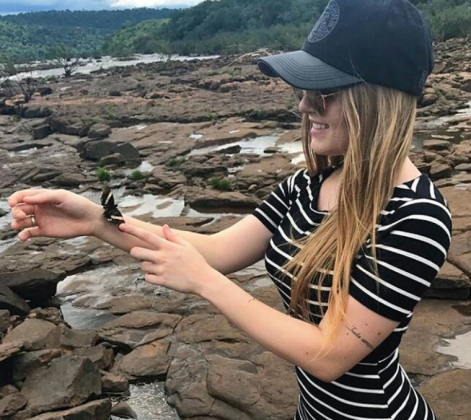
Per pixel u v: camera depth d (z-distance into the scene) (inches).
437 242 29.9
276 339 31.3
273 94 525.3
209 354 97.7
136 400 88.5
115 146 301.0
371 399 33.0
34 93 669.9
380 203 30.6
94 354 97.3
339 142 32.7
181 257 32.7
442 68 581.6
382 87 30.5
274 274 35.9
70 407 80.3
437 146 268.5
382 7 30.2
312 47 32.0
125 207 212.1
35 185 264.2
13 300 112.8
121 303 122.0
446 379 85.9
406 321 32.4
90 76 934.4
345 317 30.6
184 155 308.5
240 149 311.1
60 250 157.8
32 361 86.2
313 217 34.9
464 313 108.3
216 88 631.2
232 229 41.8
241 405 82.3
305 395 35.9
